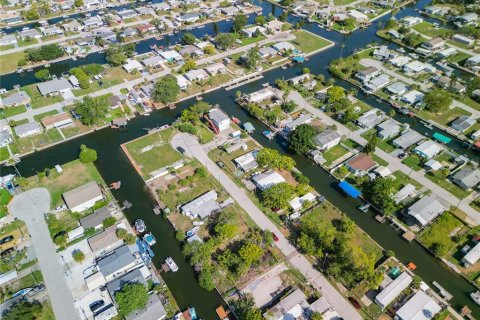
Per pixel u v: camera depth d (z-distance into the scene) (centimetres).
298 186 12019
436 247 10431
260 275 9825
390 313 9075
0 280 9562
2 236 10769
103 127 15275
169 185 12425
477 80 16912
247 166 13025
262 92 17100
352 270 9506
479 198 12062
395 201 11762
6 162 13512
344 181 12600
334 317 8862
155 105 16475
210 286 9350
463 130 14938
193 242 10206
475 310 9225
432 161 13300
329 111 16188
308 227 10588
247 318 8438
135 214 11588
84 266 10006
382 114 15900
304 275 9838
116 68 19112
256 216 11444
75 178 12838
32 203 11800
